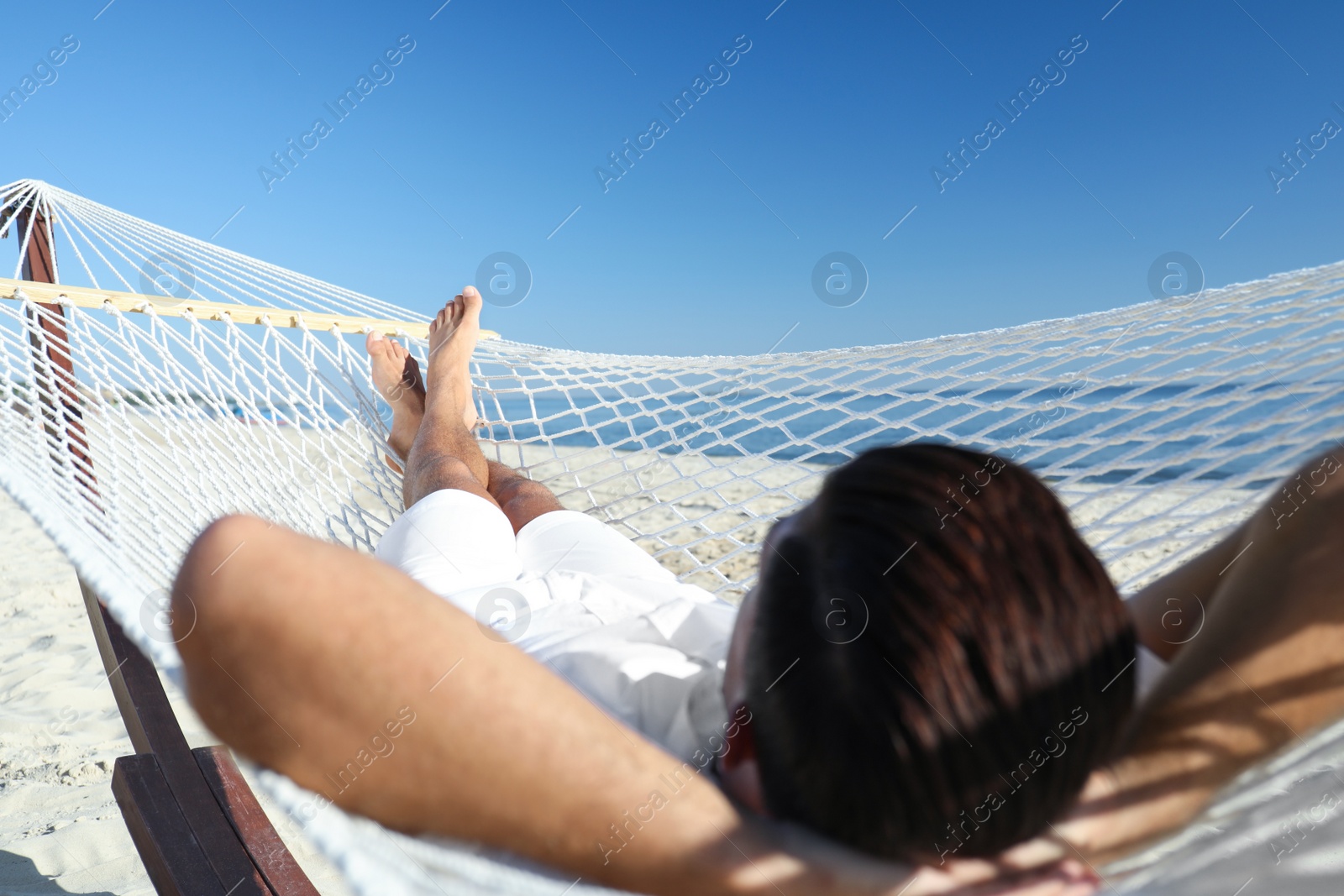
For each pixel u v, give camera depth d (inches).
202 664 19.8
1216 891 25.2
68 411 80.3
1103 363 83.5
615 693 34.8
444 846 21.1
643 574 56.0
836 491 24.0
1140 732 25.6
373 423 113.6
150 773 56.7
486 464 93.4
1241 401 68.6
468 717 20.1
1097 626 21.9
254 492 82.2
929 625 20.8
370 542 84.0
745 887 21.7
